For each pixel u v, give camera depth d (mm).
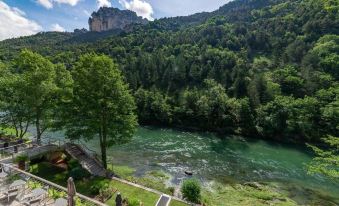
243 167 40688
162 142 54031
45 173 27906
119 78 31578
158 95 82562
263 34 122875
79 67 30828
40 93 32531
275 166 42250
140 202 22156
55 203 15430
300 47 96062
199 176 35375
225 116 71188
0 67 38812
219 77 92312
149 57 112250
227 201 27781
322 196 30859
